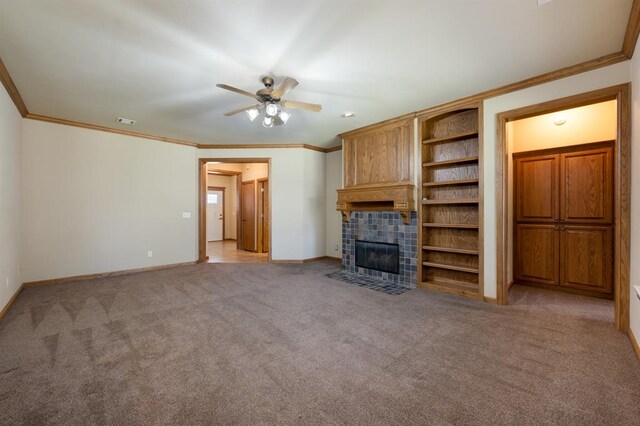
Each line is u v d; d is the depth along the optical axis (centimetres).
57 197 447
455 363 216
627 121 262
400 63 281
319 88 338
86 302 355
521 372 204
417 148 423
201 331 272
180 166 584
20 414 162
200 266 579
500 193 345
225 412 165
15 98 352
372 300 363
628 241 262
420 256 419
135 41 243
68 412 163
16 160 379
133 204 523
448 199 387
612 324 287
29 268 423
